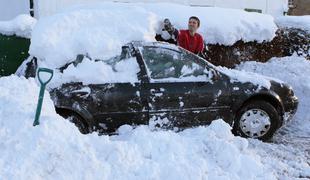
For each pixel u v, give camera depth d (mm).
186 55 6812
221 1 14953
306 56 10883
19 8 12555
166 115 6609
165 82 6613
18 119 4508
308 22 11164
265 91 7051
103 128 6461
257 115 7078
